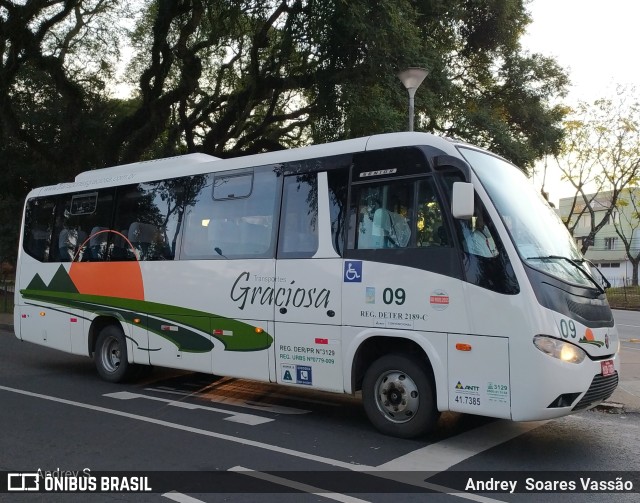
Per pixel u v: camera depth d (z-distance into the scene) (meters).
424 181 6.26
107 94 23.27
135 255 9.15
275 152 7.70
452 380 5.85
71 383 9.52
